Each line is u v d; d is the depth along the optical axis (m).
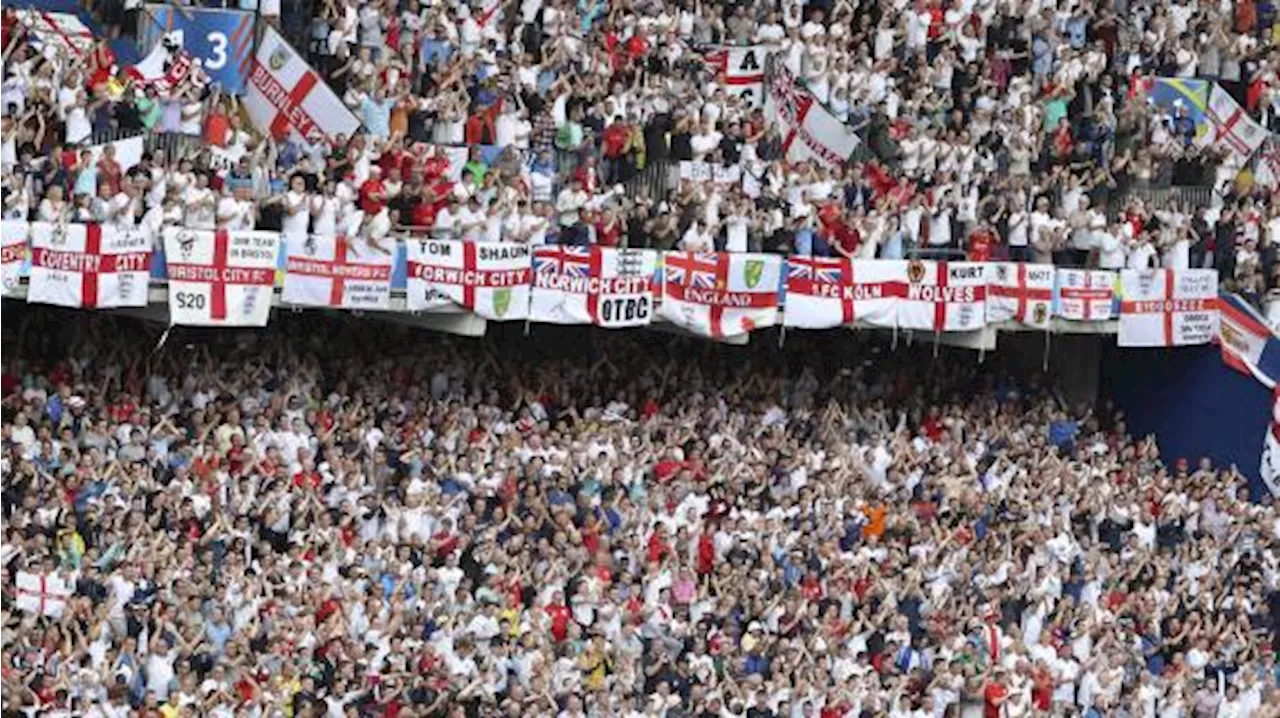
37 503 179.62
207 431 189.75
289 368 197.25
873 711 192.38
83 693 171.62
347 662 178.25
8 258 181.50
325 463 191.50
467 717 182.12
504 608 186.62
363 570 184.38
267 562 181.88
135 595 176.25
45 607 175.00
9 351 190.50
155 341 194.88
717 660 190.75
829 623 196.12
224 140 196.50
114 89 193.25
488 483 194.75
